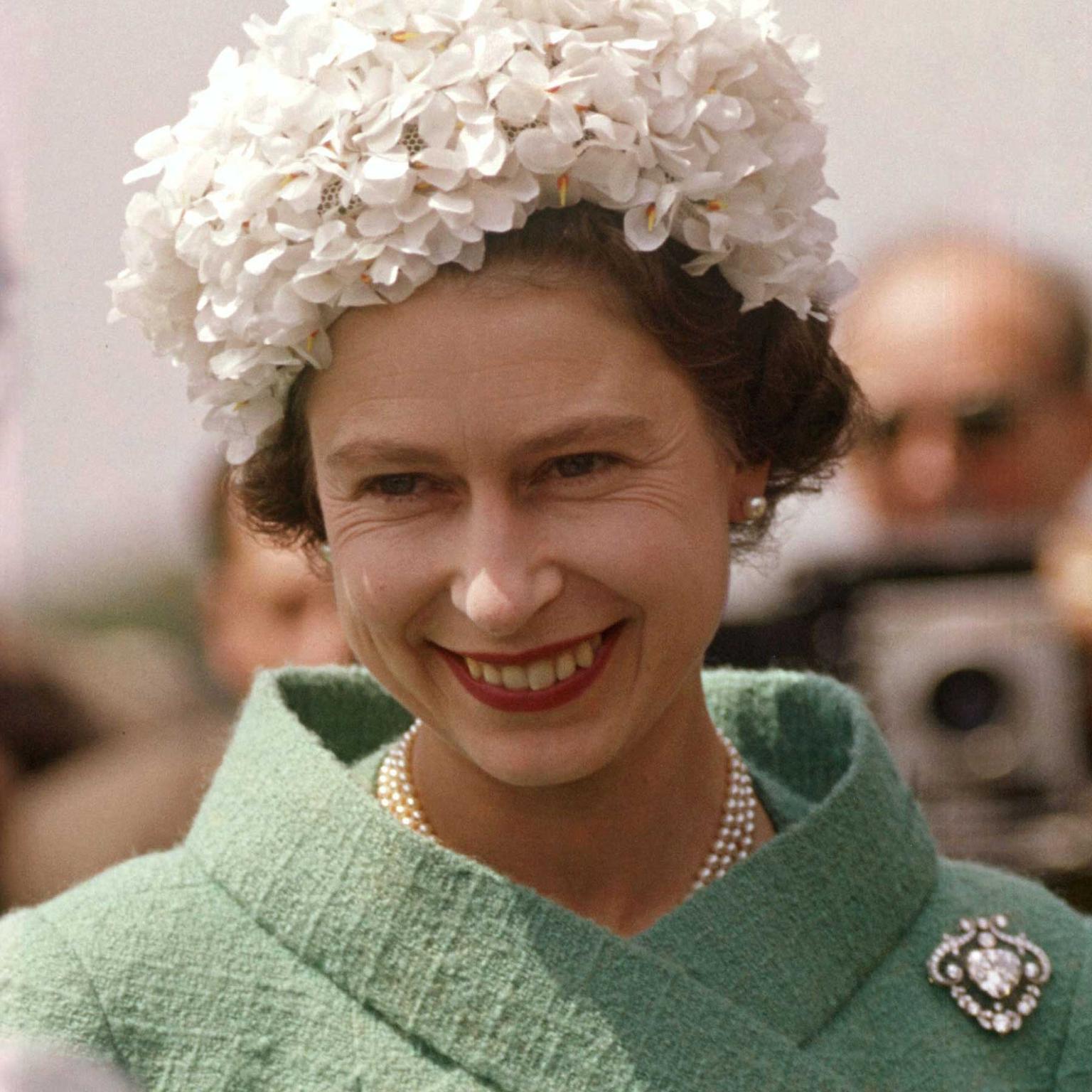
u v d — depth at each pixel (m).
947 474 7.35
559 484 3.91
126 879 4.36
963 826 7.21
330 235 3.78
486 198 3.74
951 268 7.39
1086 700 7.30
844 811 4.38
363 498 3.98
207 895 4.29
